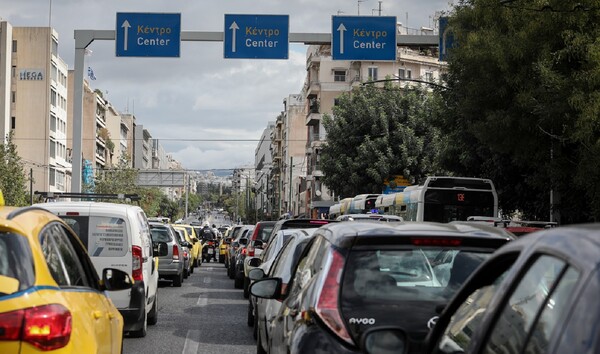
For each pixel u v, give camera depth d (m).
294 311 6.48
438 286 6.02
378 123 55.62
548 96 20.66
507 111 23.08
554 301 3.16
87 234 13.75
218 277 33.91
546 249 3.34
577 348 2.75
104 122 132.88
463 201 30.00
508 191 32.16
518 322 3.42
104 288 7.20
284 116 132.38
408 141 54.12
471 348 3.71
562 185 25.17
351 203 43.81
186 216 158.12
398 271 6.06
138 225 14.23
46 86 91.25
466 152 32.66
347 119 57.00
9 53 89.12
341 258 6.10
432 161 53.62
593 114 18.97
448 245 6.26
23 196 63.16
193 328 16.19
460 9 25.19
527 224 19.86
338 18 28.56
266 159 191.88
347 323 5.72
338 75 87.62
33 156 90.81
